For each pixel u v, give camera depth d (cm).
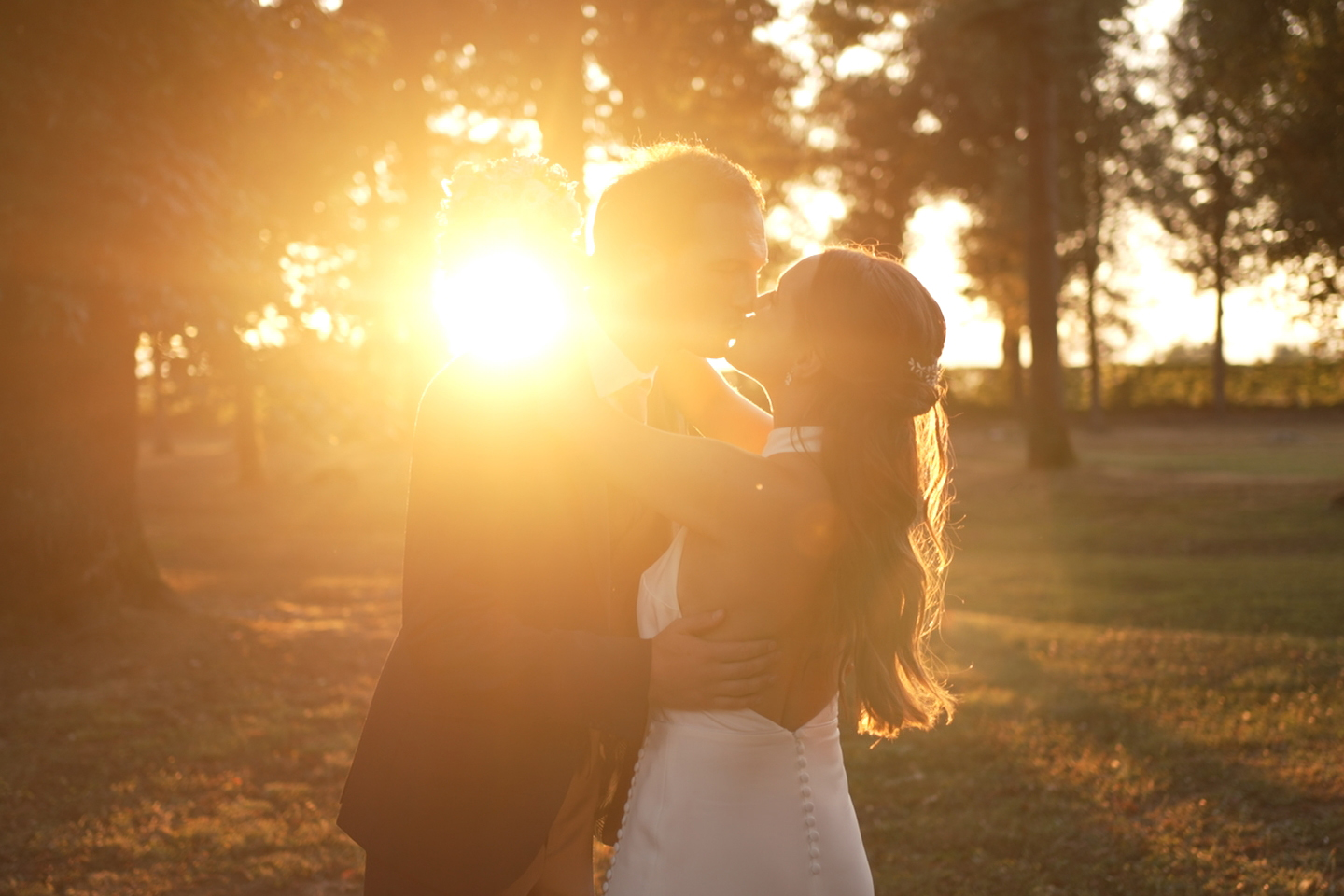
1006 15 2341
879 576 190
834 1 2003
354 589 1359
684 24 1880
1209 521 1844
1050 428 2559
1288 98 1652
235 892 432
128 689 756
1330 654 789
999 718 652
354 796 207
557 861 231
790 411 200
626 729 186
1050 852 453
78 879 442
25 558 918
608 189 210
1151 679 734
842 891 194
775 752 193
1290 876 414
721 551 191
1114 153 3700
